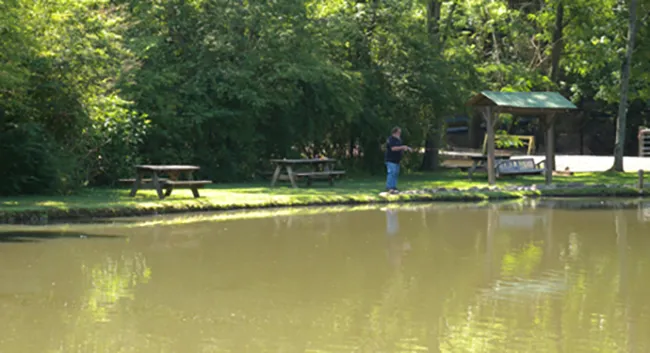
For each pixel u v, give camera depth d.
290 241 14.13
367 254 12.77
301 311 8.90
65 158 21.22
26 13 18.97
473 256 12.64
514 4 40.81
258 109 27.48
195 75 27.31
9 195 20.22
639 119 52.25
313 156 31.62
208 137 27.62
